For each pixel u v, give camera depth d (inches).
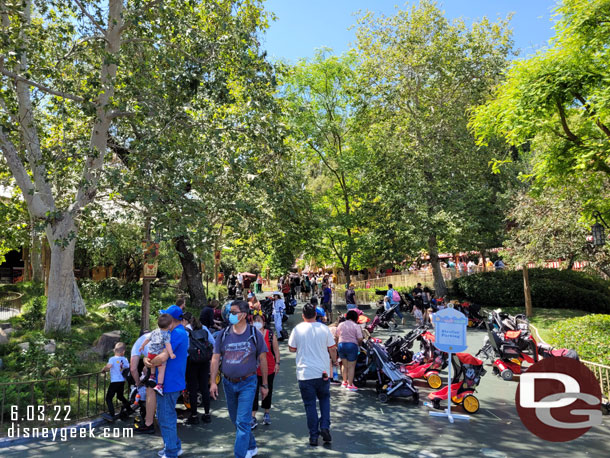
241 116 463.2
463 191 986.7
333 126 1120.8
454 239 935.7
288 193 643.5
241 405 201.8
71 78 523.5
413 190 933.8
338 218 1039.0
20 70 459.5
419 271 1267.2
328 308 753.6
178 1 499.5
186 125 466.3
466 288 978.7
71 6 470.0
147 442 246.8
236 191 508.7
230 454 222.2
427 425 270.5
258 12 550.3
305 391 235.5
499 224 1109.7
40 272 1016.9
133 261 979.3
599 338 374.6
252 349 207.9
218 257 832.3
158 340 215.8
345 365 366.6
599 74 392.2
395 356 413.7
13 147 467.5
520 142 460.4
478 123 502.3
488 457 217.9
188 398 293.0
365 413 296.8
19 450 234.4
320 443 238.5
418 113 1010.7
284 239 822.5
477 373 308.3
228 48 489.7
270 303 731.4
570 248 693.9
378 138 1055.6
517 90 443.8
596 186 524.7
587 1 408.2
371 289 1065.5
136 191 393.1
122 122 563.8
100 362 402.0
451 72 992.9
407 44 1001.5
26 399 287.6
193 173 462.6
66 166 510.9
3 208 582.6
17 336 452.1
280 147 482.0
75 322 531.8
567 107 468.1
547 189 689.0
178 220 417.4
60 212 404.5
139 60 528.4
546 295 892.6
